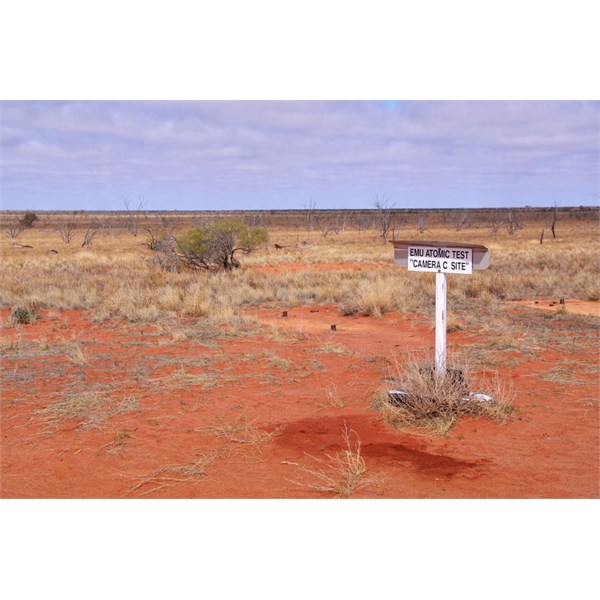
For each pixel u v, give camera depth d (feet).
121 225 301.43
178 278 72.49
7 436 18.95
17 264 109.40
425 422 19.63
